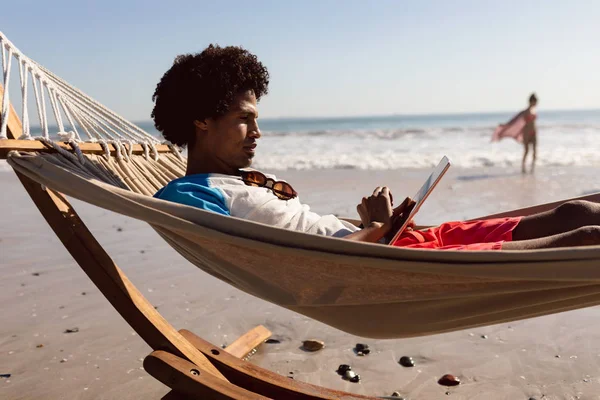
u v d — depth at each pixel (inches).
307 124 2294.5
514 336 114.5
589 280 50.3
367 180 377.4
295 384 81.2
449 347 110.3
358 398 80.5
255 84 73.2
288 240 57.5
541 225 69.9
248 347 107.3
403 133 952.3
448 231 76.6
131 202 60.4
